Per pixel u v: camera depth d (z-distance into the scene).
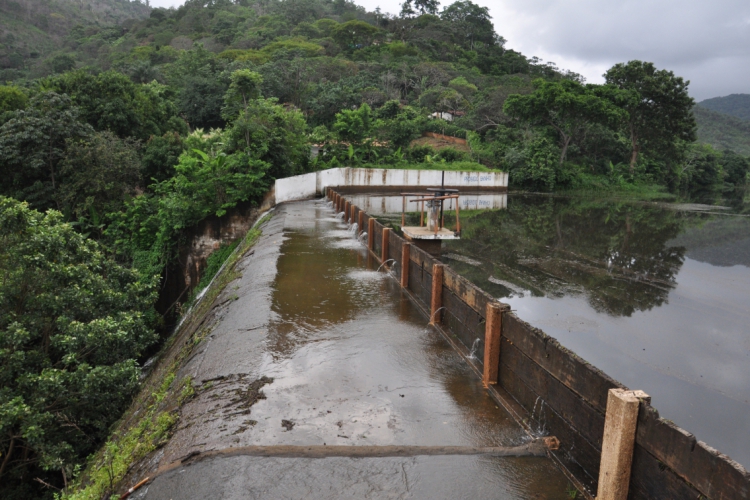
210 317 9.85
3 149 21.05
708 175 59.34
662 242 20.03
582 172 45.59
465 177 37.84
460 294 7.44
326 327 8.02
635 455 3.75
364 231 15.03
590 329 10.15
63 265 10.95
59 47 107.31
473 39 95.94
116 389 9.84
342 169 29.75
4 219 10.17
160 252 21.39
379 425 5.17
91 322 10.17
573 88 42.03
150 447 5.29
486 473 4.42
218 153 23.33
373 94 53.59
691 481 3.20
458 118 55.12
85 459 9.24
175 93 47.66
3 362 9.55
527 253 17.36
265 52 71.88
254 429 5.03
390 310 8.97
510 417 5.41
